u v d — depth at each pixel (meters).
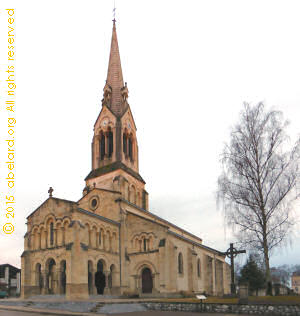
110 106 76.62
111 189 67.06
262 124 38.38
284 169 36.06
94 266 49.72
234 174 37.91
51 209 51.69
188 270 60.50
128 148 75.12
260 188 37.03
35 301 42.81
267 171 36.69
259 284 77.75
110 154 72.50
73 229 46.59
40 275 51.28
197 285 60.69
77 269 45.00
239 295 34.16
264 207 36.44
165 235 54.97
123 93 78.19
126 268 56.06
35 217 53.41
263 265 36.25
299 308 29.91
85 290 45.41
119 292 53.84
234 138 39.03
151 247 55.97
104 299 45.91
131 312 35.84
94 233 51.59
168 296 52.06
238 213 37.03
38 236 52.47
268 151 37.47
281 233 35.28
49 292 51.50
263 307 31.89
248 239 36.38
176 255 56.44
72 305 39.19
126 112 75.94
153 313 34.31
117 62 82.00
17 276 97.44
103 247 53.44
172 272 53.88
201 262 68.56
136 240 57.75
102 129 74.50
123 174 68.06
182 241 61.19
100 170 71.00
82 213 49.62
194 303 35.97
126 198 66.81
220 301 36.41
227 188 37.88
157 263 54.31
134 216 59.25
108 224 55.59
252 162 38.00
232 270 53.50
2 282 90.88
